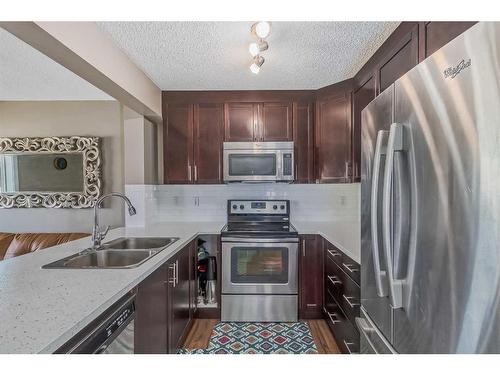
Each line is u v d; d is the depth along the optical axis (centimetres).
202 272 298
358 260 174
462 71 80
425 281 97
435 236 92
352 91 261
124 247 233
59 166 324
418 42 148
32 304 104
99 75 184
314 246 278
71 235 305
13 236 305
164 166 303
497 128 70
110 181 325
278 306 275
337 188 333
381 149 123
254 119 300
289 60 226
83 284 125
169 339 191
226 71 248
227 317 276
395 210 115
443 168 88
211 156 301
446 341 87
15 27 127
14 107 328
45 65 229
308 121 300
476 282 76
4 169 327
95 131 326
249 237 272
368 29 178
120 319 122
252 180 290
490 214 72
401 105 112
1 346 79
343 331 210
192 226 303
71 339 93
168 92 301
